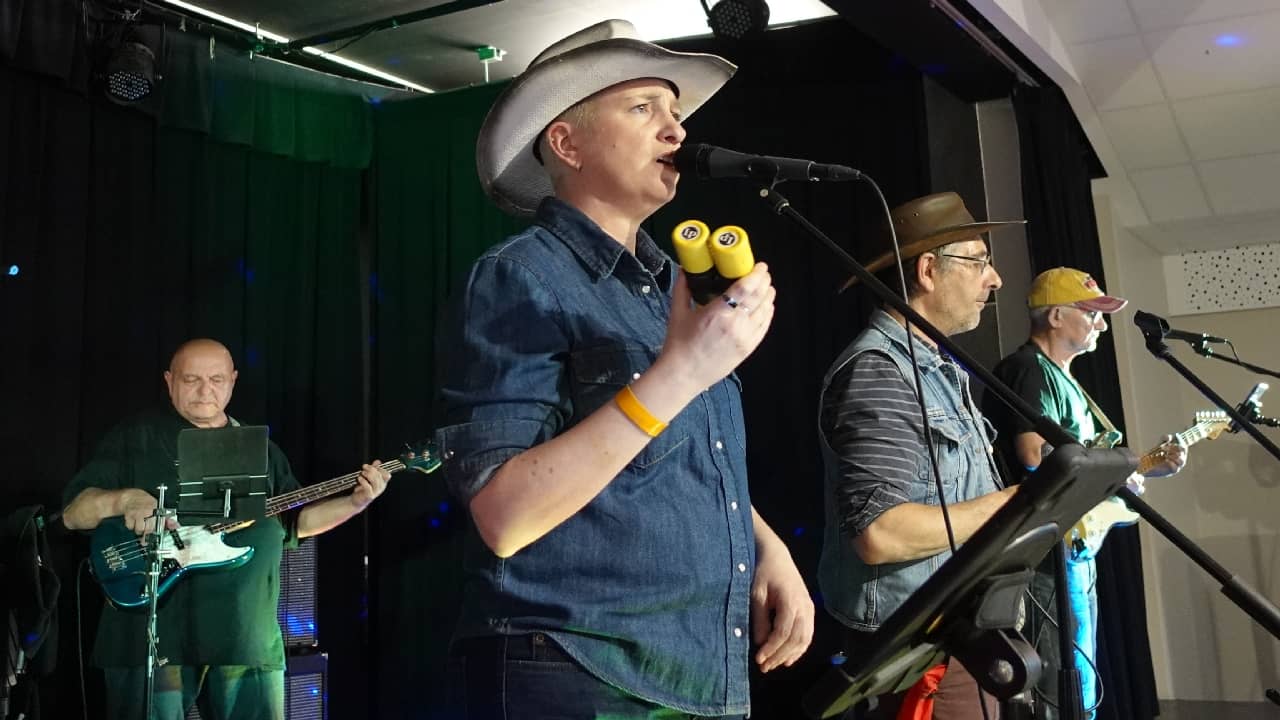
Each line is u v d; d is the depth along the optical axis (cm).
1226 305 795
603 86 155
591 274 147
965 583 106
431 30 484
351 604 513
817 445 475
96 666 365
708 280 123
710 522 143
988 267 247
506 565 136
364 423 525
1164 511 732
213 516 354
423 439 513
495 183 175
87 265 431
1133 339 742
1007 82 491
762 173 146
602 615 134
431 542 511
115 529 369
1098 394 548
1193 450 771
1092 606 331
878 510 203
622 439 123
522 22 477
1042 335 362
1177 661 738
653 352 144
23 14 400
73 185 424
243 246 484
